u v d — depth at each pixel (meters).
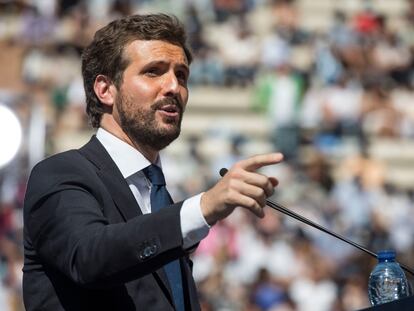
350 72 44.19
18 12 44.12
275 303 31.48
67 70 42.44
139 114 8.69
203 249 32.81
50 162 8.30
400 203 38.31
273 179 7.15
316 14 47.69
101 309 7.99
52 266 7.91
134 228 7.35
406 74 44.69
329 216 36.53
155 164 8.95
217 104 44.19
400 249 35.84
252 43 45.41
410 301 6.98
